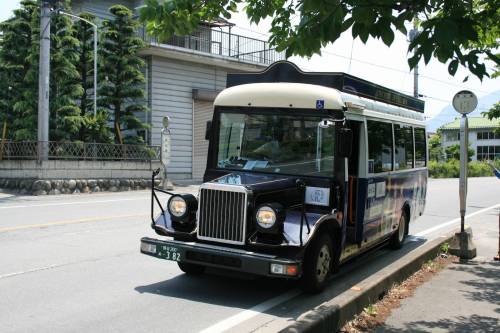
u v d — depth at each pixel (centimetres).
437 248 929
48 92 1873
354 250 784
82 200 1641
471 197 2530
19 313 568
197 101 2711
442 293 693
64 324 538
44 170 1822
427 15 404
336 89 714
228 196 617
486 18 439
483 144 7794
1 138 2123
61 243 945
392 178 923
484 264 892
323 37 422
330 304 533
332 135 685
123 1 2680
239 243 609
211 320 565
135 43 2216
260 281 733
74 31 2142
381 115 855
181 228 657
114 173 2030
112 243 960
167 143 2206
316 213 664
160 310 595
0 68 2175
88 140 2109
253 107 730
